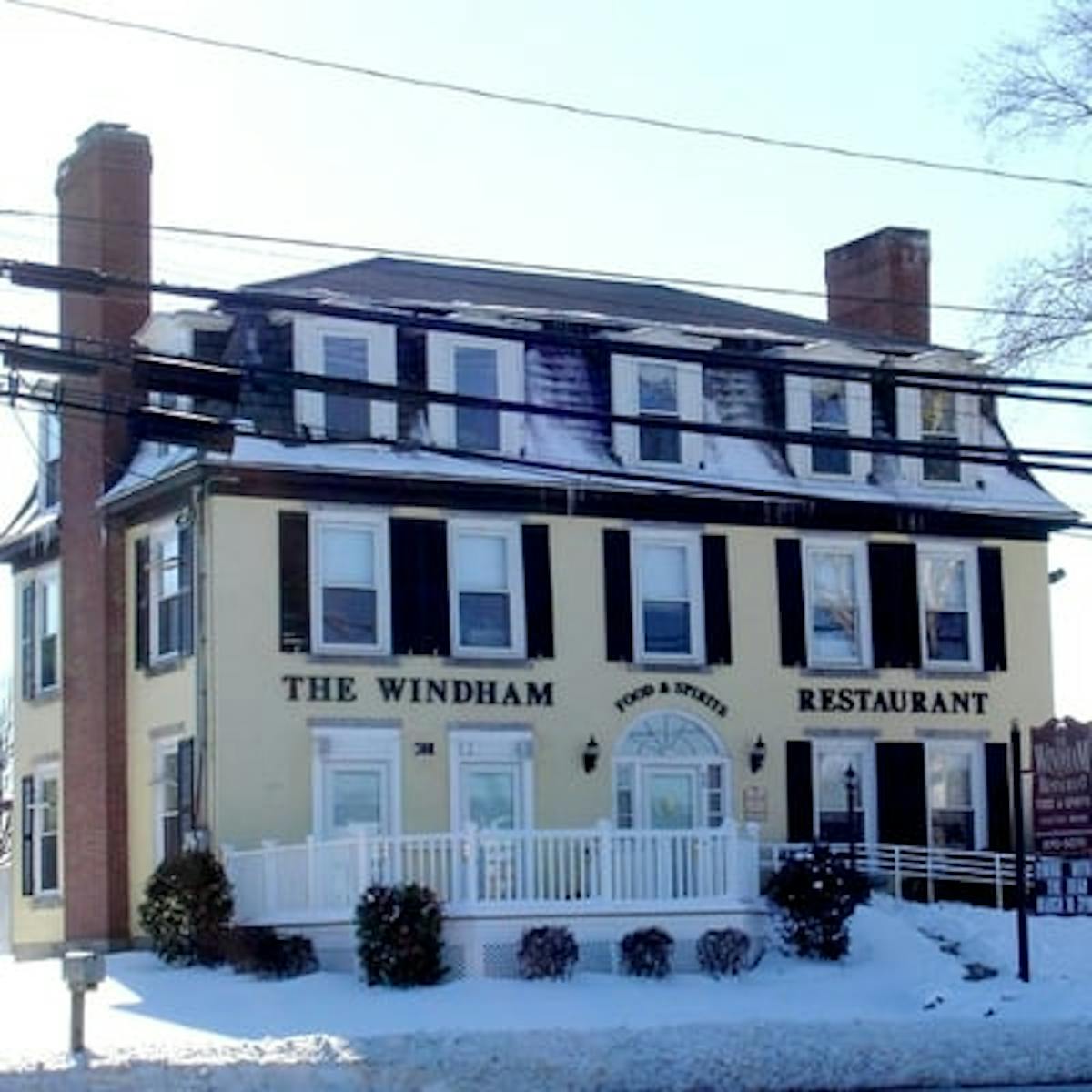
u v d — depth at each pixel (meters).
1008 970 32.84
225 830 35.72
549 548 38.75
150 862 37.91
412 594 37.62
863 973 32.75
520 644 38.34
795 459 41.06
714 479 39.91
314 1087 22.75
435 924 31.22
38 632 42.53
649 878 32.88
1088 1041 26.78
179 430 22.20
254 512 36.69
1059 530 42.81
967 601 42.12
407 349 38.34
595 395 39.62
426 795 37.25
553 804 38.12
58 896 40.84
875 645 41.09
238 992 31.22
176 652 37.47
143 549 38.75
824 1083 24.75
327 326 37.47
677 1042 25.28
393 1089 22.92
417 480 37.56
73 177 39.94
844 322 47.91
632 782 38.88
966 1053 25.83
